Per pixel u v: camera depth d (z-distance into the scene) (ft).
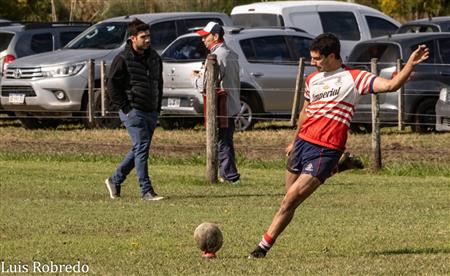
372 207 99.25
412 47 161.79
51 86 171.22
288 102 169.37
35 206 99.25
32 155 145.89
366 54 165.27
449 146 147.13
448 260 68.85
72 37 191.21
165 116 165.48
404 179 124.16
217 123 117.60
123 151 147.84
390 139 154.71
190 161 139.95
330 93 69.10
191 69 161.38
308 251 74.08
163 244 77.46
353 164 70.33
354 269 65.21
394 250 74.43
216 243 70.08
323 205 100.68
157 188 113.50
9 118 189.16
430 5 321.52
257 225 87.35
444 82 161.17
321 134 69.15
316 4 198.80
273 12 196.44
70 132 167.22
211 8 307.99
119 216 92.84
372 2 340.59
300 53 171.63
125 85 103.09
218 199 105.09
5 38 186.29
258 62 167.02
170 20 180.14
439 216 92.84
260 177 125.59
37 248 75.92
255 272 64.34
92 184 116.98
